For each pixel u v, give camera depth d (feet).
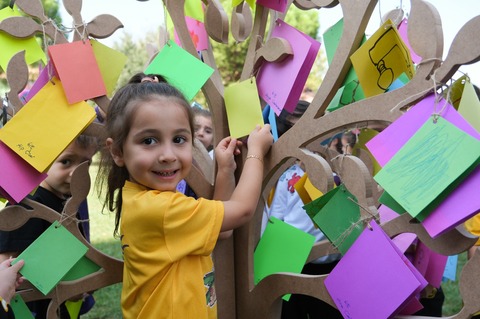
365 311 2.94
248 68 3.76
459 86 2.72
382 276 2.86
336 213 3.14
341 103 3.86
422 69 2.67
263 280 3.72
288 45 3.43
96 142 4.24
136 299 3.29
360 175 2.95
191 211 3.13
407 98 2.75
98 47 3.45
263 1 3.64
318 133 3.26
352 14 3.08
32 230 4.23
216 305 3.61
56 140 3.26
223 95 3.84
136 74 3.75
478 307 2.59
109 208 3.73
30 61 3.55
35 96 3.26
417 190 2.55
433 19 2.60
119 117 3.23
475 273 2.60
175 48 3.72
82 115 3.30
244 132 3.66
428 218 2.59
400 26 3.89
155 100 3.18
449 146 2.48
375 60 2.97
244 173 3.43
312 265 5.71
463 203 2.45
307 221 5.38
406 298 2.74
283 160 3.52
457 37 2.50
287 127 5.28
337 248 3.16
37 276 3.37
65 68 3.28
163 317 3.12
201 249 3.12
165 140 3.19
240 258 3.89
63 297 3.56
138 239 3.19
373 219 2.94
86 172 3.51
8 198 3.36
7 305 3.19
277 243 4.01
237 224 3.29
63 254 3.44
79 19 3.35
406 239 3.77
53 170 4.35
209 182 3.79
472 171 2.45
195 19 4.12
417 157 2.60
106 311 8.88
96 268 3.68
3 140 3.18
